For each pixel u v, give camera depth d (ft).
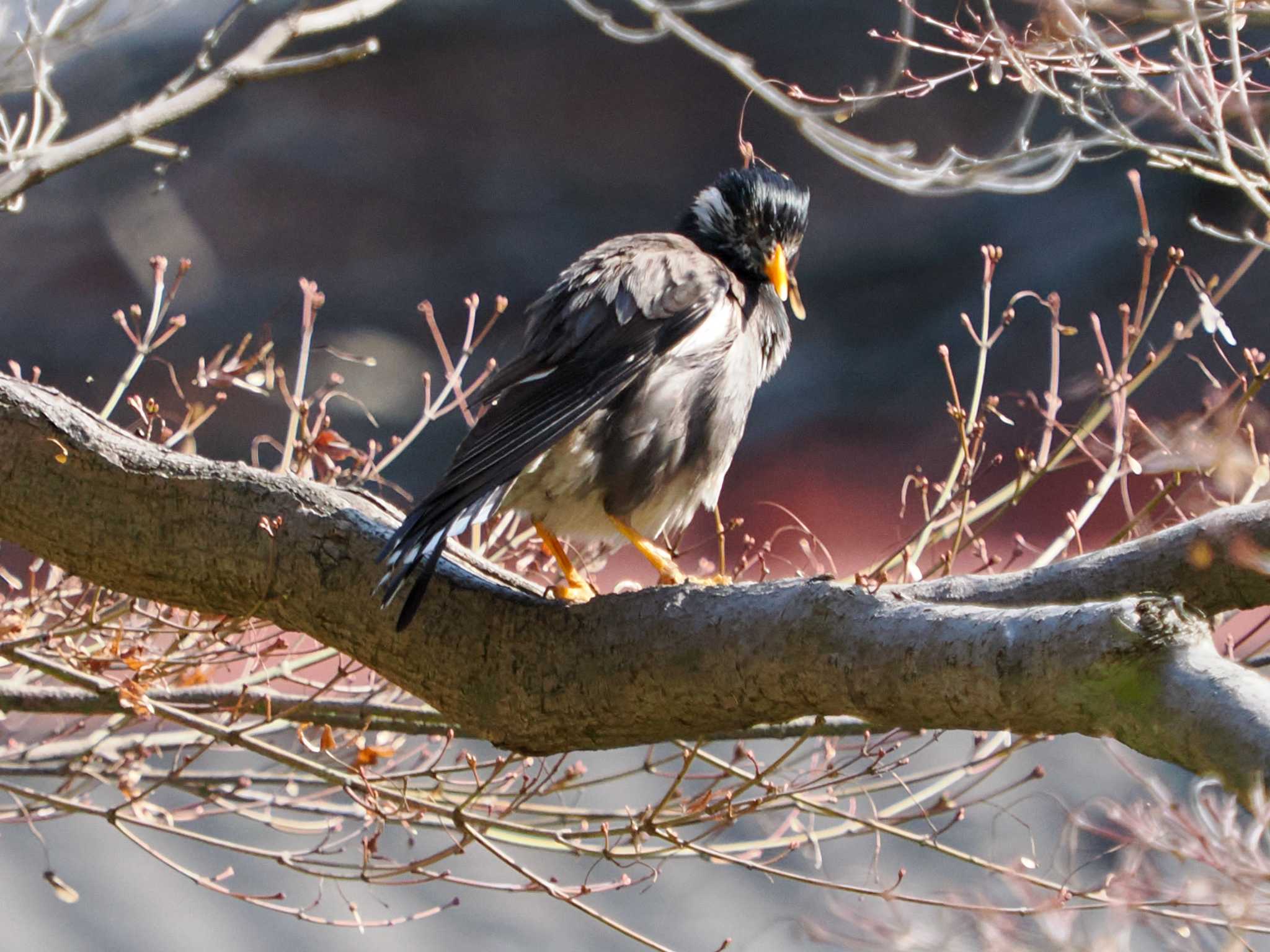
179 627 26.30
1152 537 19.42
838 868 34.86
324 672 37.81
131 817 28.91
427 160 110.11
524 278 107.76
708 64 107.34
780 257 29.84
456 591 21.39
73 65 108.37
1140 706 13.91
